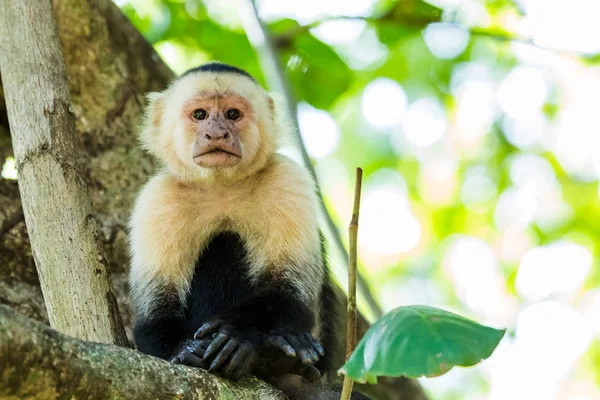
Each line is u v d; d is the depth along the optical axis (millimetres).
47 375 5531
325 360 10086
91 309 8258
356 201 6660
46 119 8695
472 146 19953
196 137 9969
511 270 20188
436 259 20609
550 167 20094
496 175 20016
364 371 5723
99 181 12516
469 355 5660
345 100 18656
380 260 20984
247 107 10266
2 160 11875
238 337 8008
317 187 10836
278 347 8328
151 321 9461
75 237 8414
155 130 10805
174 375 6523
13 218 11547
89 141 12641
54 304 8250
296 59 15945
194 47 16500
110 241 12195
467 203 20156
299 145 12609
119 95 12938
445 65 18469
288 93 13305
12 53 8891
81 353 5824
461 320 5883
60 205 8461
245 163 10086
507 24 18016
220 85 10305
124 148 12805
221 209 10117
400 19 16125
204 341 8164
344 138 20000
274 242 9734
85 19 12688
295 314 9234
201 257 10156
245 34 16312
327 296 10594
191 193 10156
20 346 5379
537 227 20156
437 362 5629
